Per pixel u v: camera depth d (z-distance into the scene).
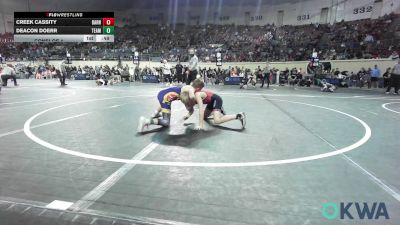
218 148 4.02
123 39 31.64
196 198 2.51
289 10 27.80
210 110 5.59
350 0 23.23
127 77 20.58
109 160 3.49
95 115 6.62
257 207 2.37
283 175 3.05
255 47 25.05
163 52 26.95
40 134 4.77
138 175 3.02
